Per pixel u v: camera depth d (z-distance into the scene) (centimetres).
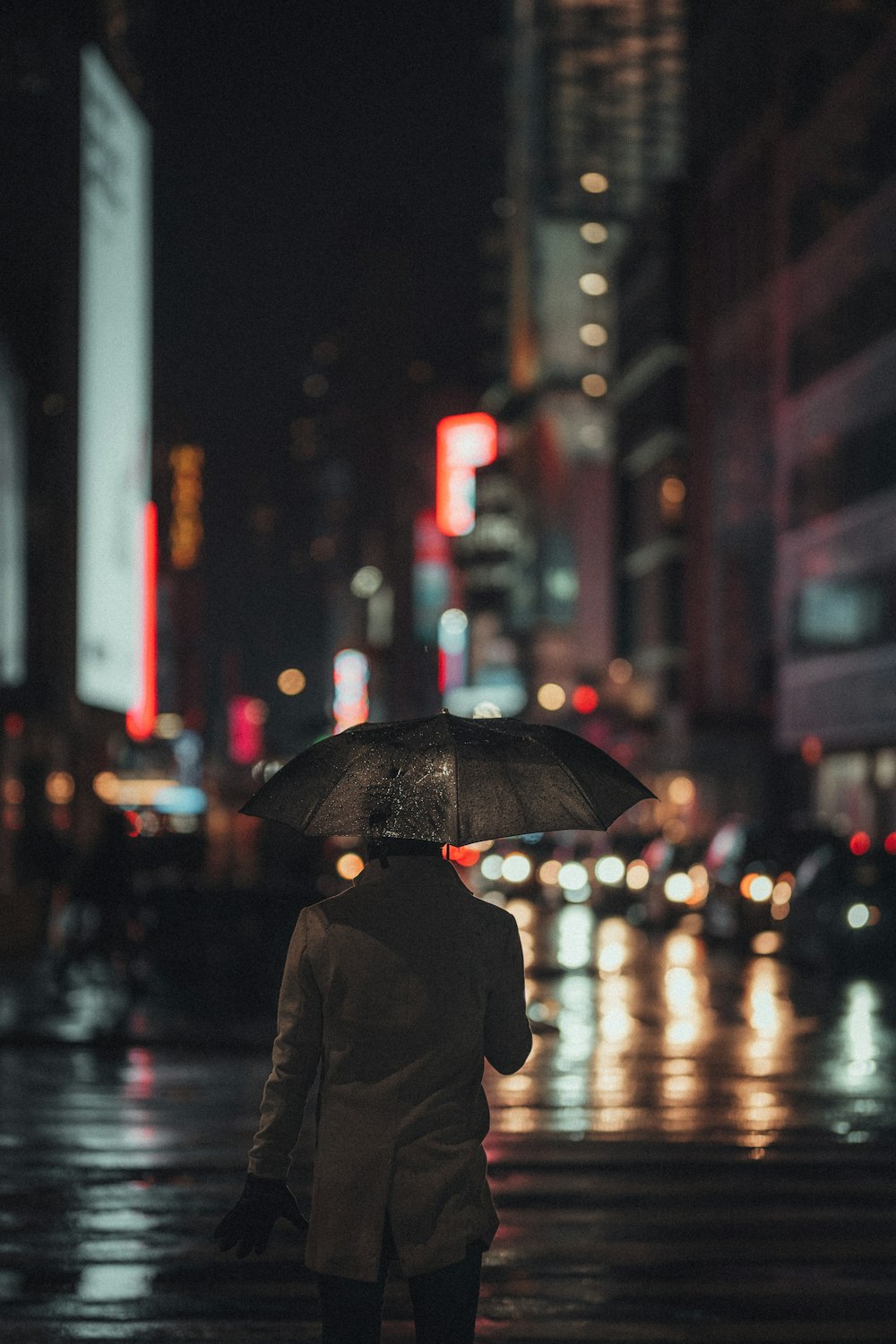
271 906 2584
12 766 6875
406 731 508
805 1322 788
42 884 3092
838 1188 1097
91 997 2392
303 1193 1075
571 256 13300
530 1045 492
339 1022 465
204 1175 1133
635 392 10031
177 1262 897
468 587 15650
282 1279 861
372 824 489
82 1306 805
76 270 7800
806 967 2952
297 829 497
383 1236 459
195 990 2494
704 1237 958
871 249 5888
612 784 524
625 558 10344
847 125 6122
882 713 5747
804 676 6488
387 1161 456
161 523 17138
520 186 14388
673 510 9388
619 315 10394
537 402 13412
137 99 9331
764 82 7388
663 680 9412
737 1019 2139
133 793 9425
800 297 6569
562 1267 890
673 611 9412
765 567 7862
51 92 7719
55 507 7531
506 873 5300
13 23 7719
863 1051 1819
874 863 2838
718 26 8175
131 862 2409
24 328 7538
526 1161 1189
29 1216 1007
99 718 8244
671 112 13375
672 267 9212
